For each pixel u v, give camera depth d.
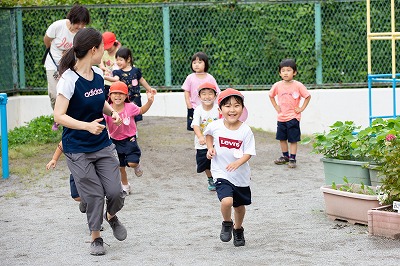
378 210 8.51
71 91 7.71
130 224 9.41
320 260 7.50
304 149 14.98
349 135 10.21
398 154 8.66
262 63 17.88
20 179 12.28
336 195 9.18
